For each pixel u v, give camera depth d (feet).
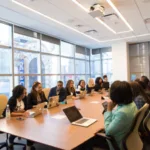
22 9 12.67
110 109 5.58
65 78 23.58
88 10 13.04
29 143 6.02
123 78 24.57
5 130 6.00
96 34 20.21
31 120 7.29
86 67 28.63
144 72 25.35
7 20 15.06
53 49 21.45
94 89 18.99
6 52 16.20
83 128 6.09
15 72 16.75
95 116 7.74
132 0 11.53
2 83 15.83
